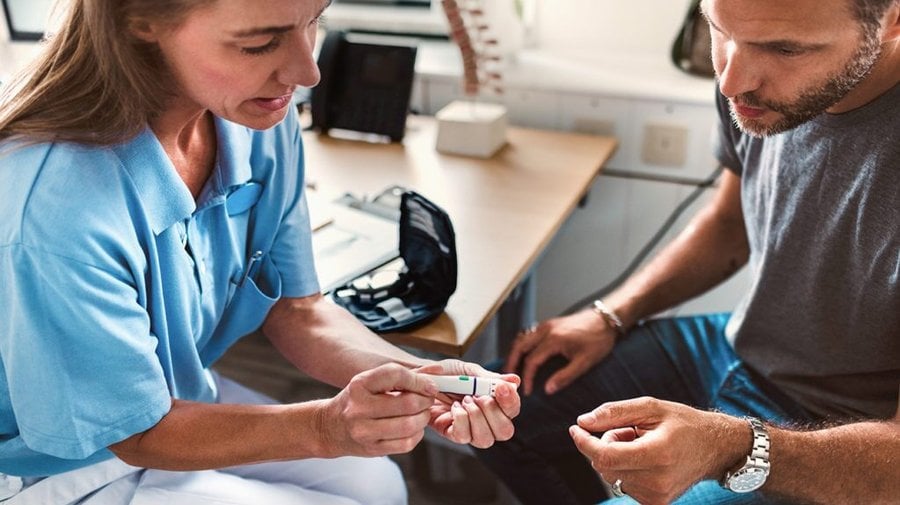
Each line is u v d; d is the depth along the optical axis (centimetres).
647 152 176
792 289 120
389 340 113
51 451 85
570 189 150
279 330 115
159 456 91
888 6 88
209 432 90
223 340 115
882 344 112
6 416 91
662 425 92
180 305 95
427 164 161
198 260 98
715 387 131
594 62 185
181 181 90
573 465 134
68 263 79
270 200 108
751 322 127
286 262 113
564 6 189
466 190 150
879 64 102
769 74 93
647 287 140
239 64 80
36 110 83
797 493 100
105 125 83
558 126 181
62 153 81
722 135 132
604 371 136
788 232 118
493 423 93
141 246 89
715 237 140
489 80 176
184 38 79
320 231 133
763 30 89
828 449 98
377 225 136
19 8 188
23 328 80
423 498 175
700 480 97
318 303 116
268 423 91
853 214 109
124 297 85
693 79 174
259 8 76
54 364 81
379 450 89
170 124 91
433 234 114
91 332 81
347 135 176
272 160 105
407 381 89
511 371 135
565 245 195
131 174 85
